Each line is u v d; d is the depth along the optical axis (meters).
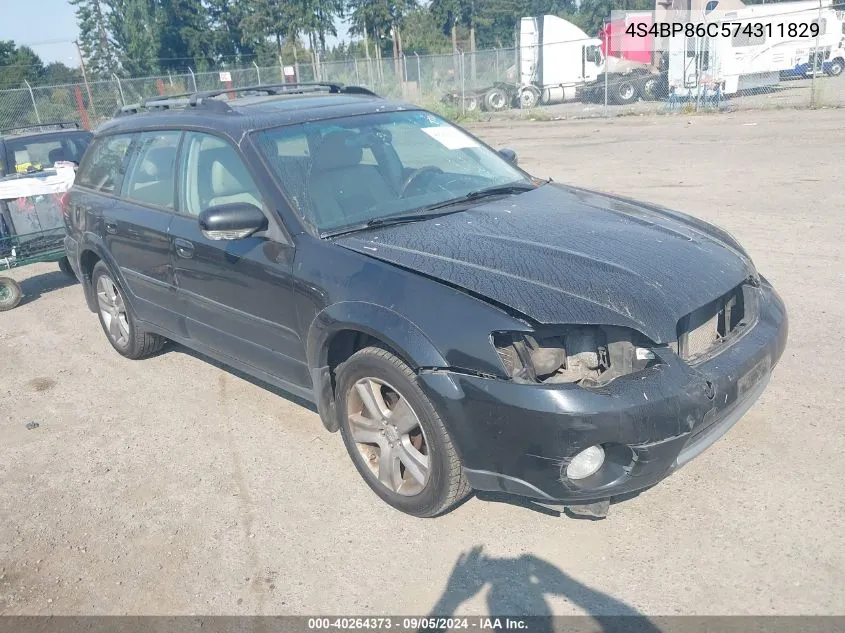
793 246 6.76
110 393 5.07
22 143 8.01
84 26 66.81
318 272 3.42
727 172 10.61
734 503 3.25
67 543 3.45
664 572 2.90
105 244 5.09
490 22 64.69
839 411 3.90
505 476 2.88
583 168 12.20
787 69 22.02
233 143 3.97
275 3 60.69
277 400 4.72
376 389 3.35
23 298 7.68
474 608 2.82
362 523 3.38
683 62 20.73
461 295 2.95
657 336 2.77
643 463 2.75
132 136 5.01
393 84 28.41
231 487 3.78
